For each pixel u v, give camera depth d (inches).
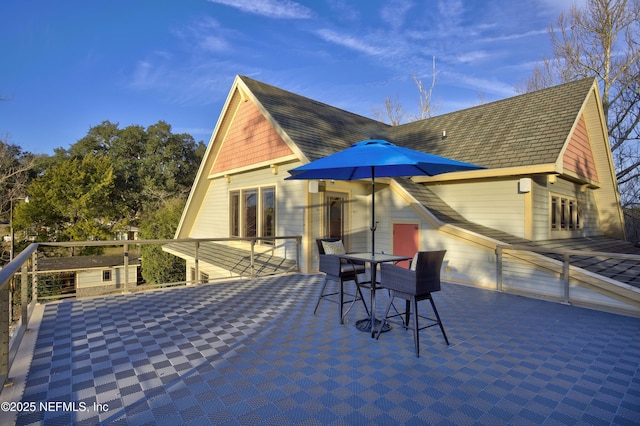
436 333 167.3
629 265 297.9
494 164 314.8
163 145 1360.7
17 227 882.1
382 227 373.4
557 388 113.8
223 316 193.9
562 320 190.2
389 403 103.7
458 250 299.0
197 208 570.3
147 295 245.3
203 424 92.4
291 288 273.6
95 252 959.6
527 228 311.1
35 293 215.3
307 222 339.9
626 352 144.9
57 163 1147.9
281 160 356.8
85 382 115.1
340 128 430.3
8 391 108.6
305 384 114.9
